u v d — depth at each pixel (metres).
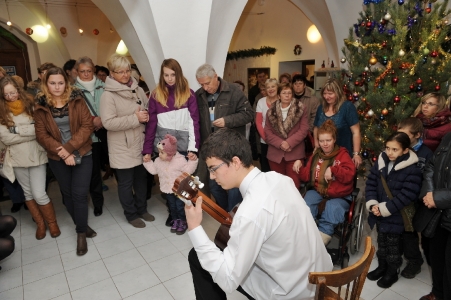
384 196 2.19
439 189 1.77
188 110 2.92
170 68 2.73
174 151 2.86
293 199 1.28
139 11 3.41
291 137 3.14
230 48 8.85
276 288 1.36
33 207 3.03
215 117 3.01
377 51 3.39
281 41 7.25
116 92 2.82
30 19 7.03
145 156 2.96
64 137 2.71
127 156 2.98
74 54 7.32
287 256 1.24
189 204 1.37
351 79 3.71
